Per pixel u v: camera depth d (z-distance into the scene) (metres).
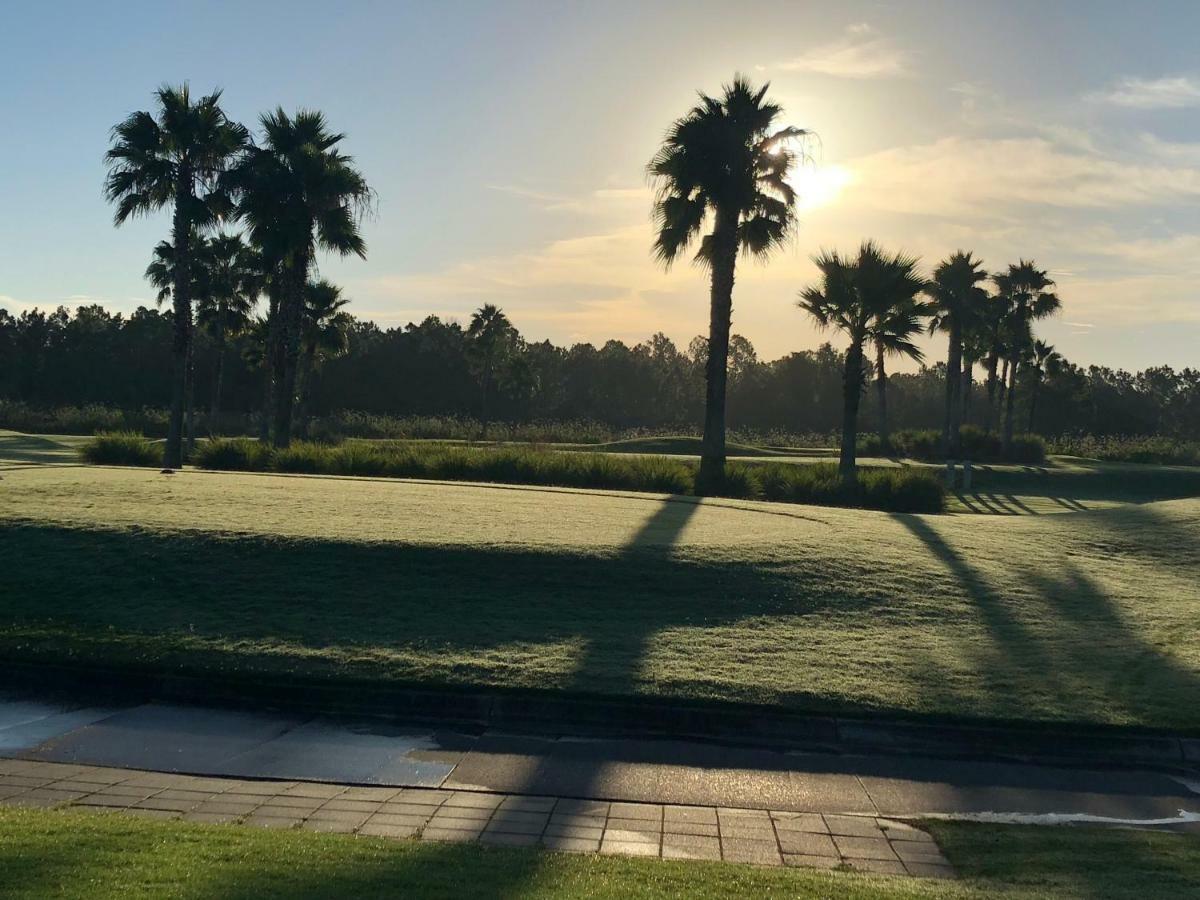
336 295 43.22
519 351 83.75
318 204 29.22
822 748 7.21
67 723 7.39
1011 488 33.50
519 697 7.70
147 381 79.88
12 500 13.41
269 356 38.34
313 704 7.84
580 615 9.49
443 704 7.72
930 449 46.19
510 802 6.01
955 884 4.78
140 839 4.75
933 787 6.51
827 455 43.88
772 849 5.38
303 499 14.84
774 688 7.84
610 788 6.30
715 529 13.17
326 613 9.37
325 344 43.78
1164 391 111.12
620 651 8.61
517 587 10.08
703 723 7.47
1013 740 7.28
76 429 53.31
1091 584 11.61
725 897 4.28
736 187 23.27
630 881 4.45
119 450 26.47
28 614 9.28
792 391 102.12
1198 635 9.76
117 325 87.19
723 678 8.03
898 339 24.84
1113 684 8.27
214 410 50.53
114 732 7.20
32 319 84.75
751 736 7.39
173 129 26.41
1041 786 6.59
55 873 4.11
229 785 6.19
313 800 5.95
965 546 13.11
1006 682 8.22
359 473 23.86
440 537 11.44
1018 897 4.51
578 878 4.46
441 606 9.59
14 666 8.33
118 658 8.34
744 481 22.52
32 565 10.40
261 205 27.98
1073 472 36.56
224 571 10.30
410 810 5.81
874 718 7.47
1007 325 49.94
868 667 8.45
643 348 118.44
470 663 8.26
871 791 6.40
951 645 9.15
